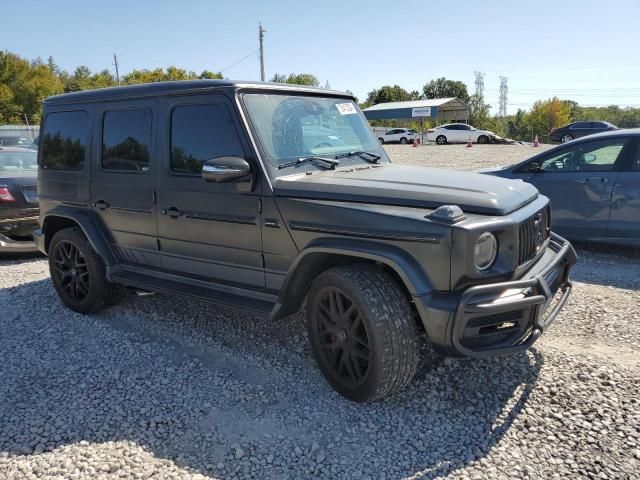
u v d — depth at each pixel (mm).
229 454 2889
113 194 4617
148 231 4418
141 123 4344
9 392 3604
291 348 4164
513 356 3861
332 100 4414
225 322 4715
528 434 2980
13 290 5902
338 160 4027
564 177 6949
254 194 3643
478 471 2701
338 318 3318
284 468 2768
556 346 4031
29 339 4488
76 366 3957
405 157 24844
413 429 3064
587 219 6820
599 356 3852
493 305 2893
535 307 3090
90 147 4797
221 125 3793
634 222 6500
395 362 3078
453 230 2861
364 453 2867
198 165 3955
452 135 40125
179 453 2912
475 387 3477
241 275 3904
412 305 3264
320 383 3611
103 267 4855
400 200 3191
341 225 3248
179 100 4043
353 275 3193
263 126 3744
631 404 3227
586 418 3104
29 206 7441
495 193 3244
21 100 63125
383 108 50688
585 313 4734
